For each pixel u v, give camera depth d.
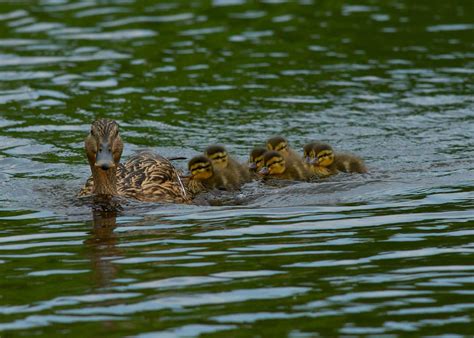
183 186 15.22
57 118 18.67
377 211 13.24
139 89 20.25
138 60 22.14
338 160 15.98
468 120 18.28
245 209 13.76
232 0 27.06
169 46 23.14
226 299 9.91
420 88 20.17
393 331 9.06
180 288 10.23
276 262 11.04
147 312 9.59
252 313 9.51
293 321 9.30
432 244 11.58
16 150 16.98
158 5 26.67
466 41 23.17
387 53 22.39
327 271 10.69
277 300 9.85
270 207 13.83
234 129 18.08
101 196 14.17
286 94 19.84
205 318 9.41
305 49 22.78
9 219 13.29
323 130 17.94
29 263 11.22
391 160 16.33
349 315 9.43
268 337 8.92
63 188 14.99
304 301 9.83
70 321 9.39
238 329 9.12
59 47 23.11
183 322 9.30
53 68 21.70
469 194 13.99
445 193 14.12
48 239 12.23
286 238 12.02
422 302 9.73
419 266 10.78
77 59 22.28
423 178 15.16
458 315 9.40
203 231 12.45
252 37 23.77
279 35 23.89
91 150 14.20
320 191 14.75
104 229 12.67
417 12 25.69
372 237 11.97
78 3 26.89
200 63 21.88
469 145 16.97
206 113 18.89
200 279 10.50
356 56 22.22
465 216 12.77
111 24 24.89
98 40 23.62
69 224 12.98
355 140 17.42
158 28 24.56
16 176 15.65
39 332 9.12
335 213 13.23
